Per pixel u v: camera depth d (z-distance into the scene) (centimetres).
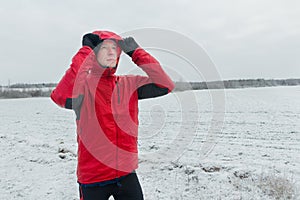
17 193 486
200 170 539
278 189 439
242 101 2189
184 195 451
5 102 3438
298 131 1030
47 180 549
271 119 1320
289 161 655
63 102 206
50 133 1195
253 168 548
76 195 473
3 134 1120
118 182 220
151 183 496
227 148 805
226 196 442
